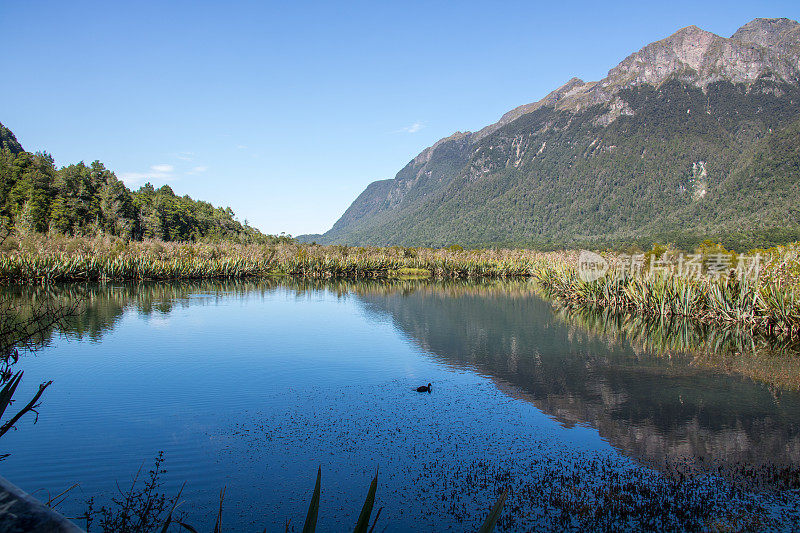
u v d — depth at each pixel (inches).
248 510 208.5
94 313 726.5
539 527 196.5
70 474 237.3
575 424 319.6
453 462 260.4
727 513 207.2
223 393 373.4
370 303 963.3
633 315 807.1
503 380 425.4
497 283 1551.4
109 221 2251.5
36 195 2113.7
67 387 376.8
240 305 884.6
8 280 1000.9
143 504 187.8
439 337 621.9
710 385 409.7
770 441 292.2
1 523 30.1
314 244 2420.0
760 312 637.9
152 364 450.0
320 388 393.1
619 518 203.5
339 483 235.3
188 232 2753.4
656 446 284.2
